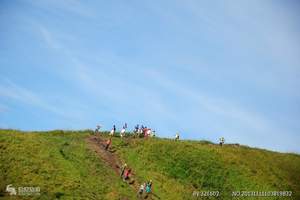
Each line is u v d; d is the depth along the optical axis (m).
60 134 66.19
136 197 49.56
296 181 68.00
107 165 56.41
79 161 53.25
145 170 58.16
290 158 78.56
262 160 72.81
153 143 67.19
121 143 65.62
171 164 61.47
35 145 52.62
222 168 64.00
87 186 46.97
